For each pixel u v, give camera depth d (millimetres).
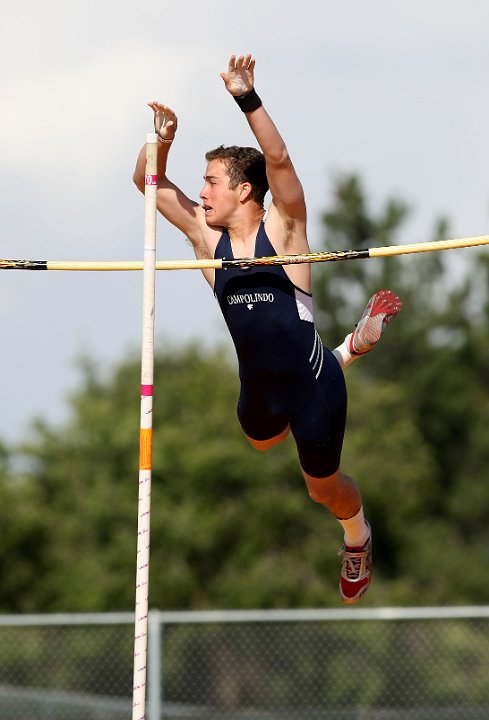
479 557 104625
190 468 86125
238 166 22125
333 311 127188
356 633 46625
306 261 21422
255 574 84375
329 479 22812
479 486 111000
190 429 90438
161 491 86375
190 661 46344
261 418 23047
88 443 92500
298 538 86812
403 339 118000
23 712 45812
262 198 22281
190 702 46250
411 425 100625
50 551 87500
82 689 47031
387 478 92750
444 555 101750
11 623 42406
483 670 48594
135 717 20344
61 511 90125
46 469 92938
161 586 83625
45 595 86688
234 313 22016
